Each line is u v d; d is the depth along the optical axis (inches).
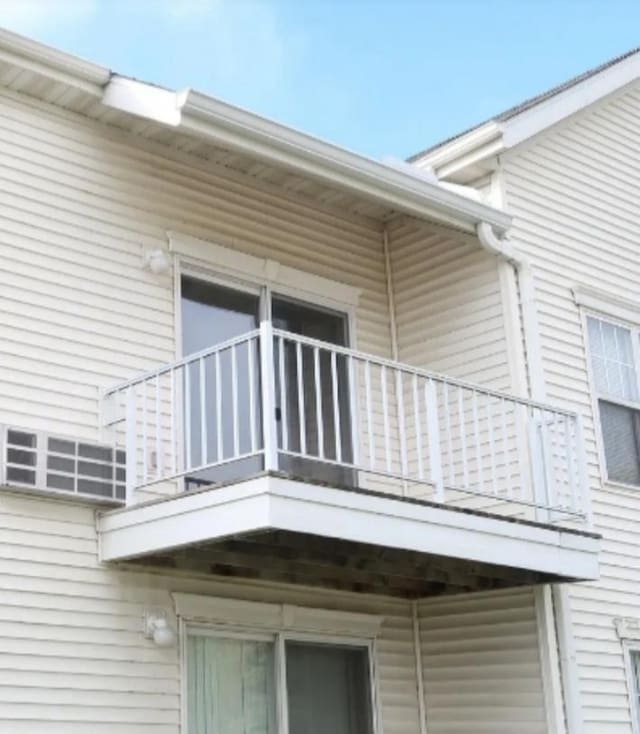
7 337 295.6
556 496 349.7
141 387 315.6
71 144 323.9
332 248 391.2
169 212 343.0
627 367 417.4
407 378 393.4
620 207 435.2
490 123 375.2
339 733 345.7
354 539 283.1
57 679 280.1
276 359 363.3
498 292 376.2
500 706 352.2
